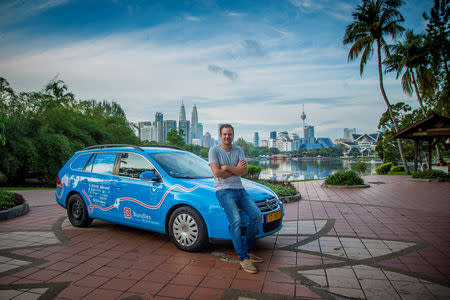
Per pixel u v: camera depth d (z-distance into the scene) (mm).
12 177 22062
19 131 21375
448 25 23719
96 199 5176
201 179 4453
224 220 3736
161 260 3836
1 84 20234
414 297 2803
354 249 4297
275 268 3564
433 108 30219
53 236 5031
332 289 2986
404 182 15430
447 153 47281
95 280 3248
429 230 5379
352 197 9977
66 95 35406
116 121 35844
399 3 20719
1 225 5902
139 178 4645
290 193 9625
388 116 35125
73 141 25734
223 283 3148
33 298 2828
